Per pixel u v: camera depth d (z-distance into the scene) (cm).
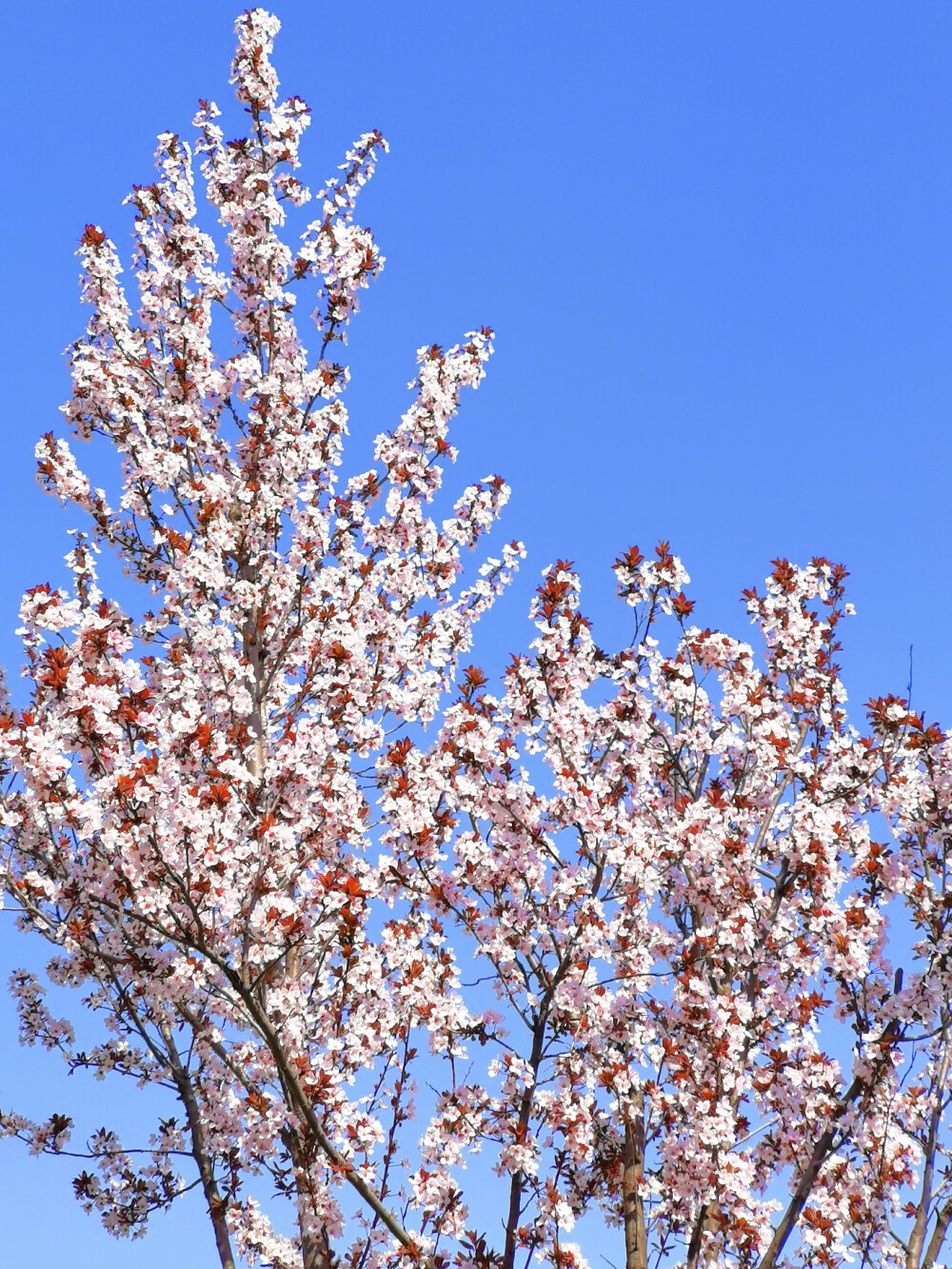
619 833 886
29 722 685
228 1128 880
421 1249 718
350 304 1109
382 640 1042
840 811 904
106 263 1049
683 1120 848
